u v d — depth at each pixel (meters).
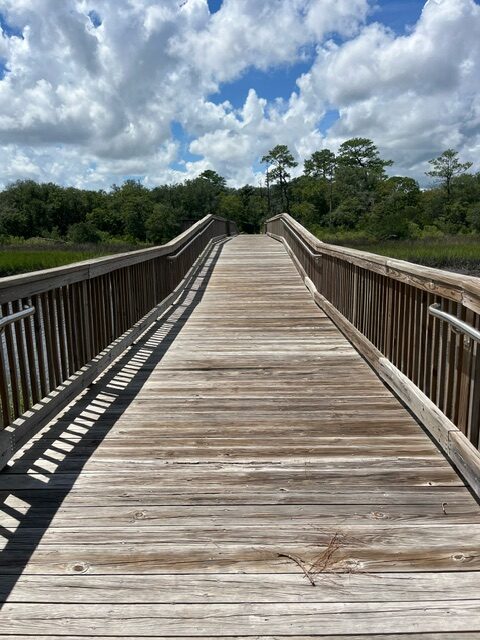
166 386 4.18
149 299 6.51
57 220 71.25
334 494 2.46
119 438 3.14
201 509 2.33
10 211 66.56
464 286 2.43
